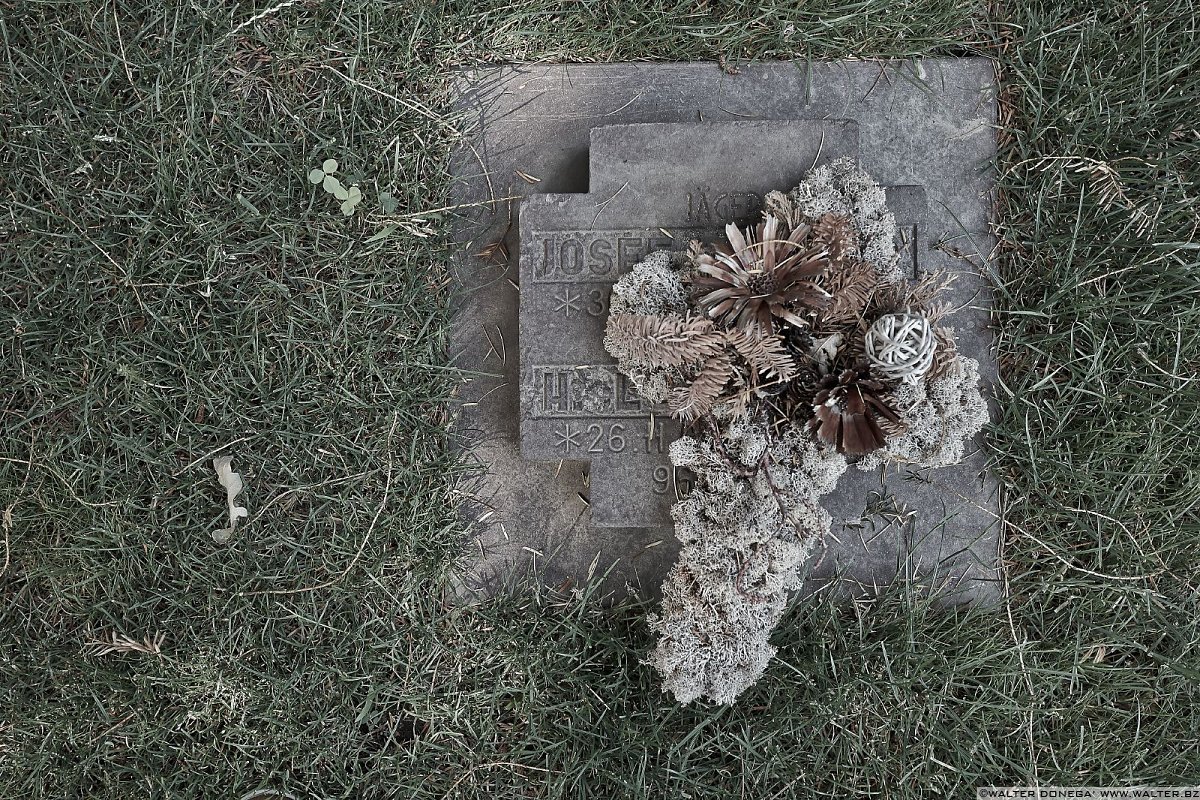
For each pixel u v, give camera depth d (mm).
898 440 1970
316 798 2285
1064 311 2299
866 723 2316
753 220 2066
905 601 2293
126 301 2312
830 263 1817
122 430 2330
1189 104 2312
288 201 2314
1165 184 2285
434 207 2326
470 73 2328
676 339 1807
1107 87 2316
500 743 2332
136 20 2328
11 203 2324
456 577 2334
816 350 1865
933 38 2334
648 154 2072
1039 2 2326
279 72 2330
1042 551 2344
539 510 2328
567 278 2074
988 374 2332
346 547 2311
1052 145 2336
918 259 2129
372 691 2293
